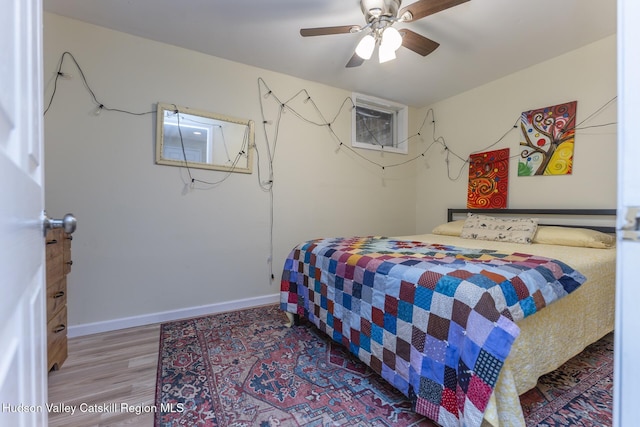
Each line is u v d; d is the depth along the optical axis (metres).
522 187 2.81
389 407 1.36
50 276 1.57
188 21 2.12
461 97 3.34
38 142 0.65
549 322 1.34
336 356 1.82
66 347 1.77
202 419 1.29
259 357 1.81
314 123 3.11
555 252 1.86
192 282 2.53
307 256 2.16
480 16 2.03
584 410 1.32
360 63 2.27
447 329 1.15
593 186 2.36
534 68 2.71
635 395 0.43
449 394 1.12
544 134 2.64
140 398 1.42
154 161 2.37
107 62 2.21
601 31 2.20
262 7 1.97
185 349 1.91
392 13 1.74
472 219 2.77
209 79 2.57
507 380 1.06
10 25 0.46
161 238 2.41
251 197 2.79
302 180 3.06
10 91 0.45
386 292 1.45
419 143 3.83
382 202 3.61
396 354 1.36
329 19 2.10
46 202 2.05
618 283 0.45
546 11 1.98
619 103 0.45
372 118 3.60
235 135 2.69
